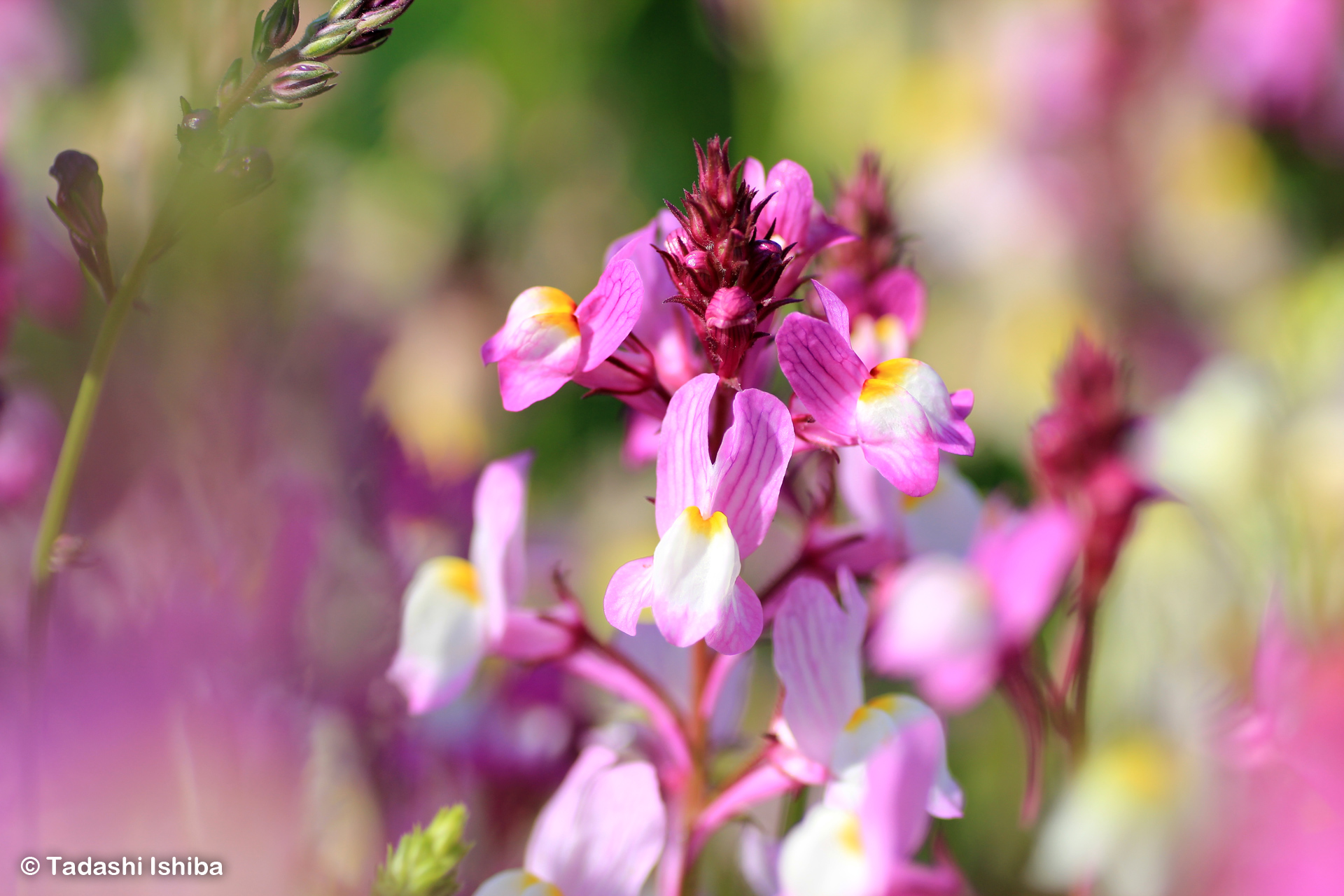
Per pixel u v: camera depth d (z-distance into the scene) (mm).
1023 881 286
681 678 271
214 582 266
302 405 283
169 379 278
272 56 239
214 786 260
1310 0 462
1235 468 300
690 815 252
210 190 242
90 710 258
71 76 363
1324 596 282
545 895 246
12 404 279
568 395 439
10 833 255
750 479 238
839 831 247
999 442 431
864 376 241
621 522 399
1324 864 258
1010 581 277
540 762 282
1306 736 263
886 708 246
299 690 265
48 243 286
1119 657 288
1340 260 432
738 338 239
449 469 287
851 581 248
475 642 259
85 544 245
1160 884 262
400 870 248
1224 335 448
